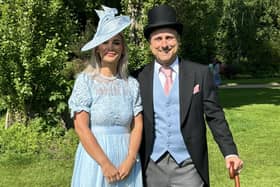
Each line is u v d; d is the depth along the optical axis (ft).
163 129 11.81
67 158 25.73
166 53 11.77
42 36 28.53
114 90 11.56
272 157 27.27
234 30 126.31
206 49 93.97
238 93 71.46
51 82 28.89
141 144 11.99
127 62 11.89
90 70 11.71
